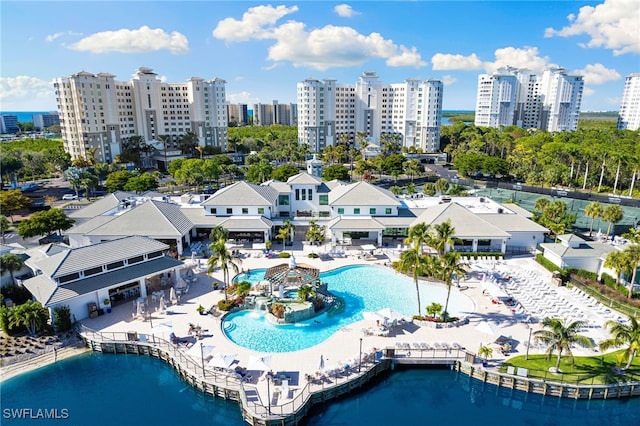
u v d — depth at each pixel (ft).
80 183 339.77
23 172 426.92
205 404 111.04
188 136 542.57
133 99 545.44
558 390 110.11
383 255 204.64
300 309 143.84
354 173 451.53
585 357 121.19
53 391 114.62
